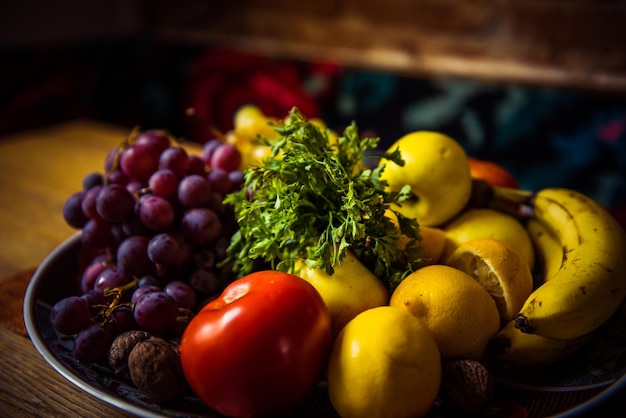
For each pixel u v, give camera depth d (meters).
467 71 1.17
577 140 1.02
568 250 0.46
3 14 1.26
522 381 0.41
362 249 0.43
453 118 1.14
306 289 0.38
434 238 0.48
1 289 0.55
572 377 0.41
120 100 1.54
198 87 1.43
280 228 0.42
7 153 0.92
